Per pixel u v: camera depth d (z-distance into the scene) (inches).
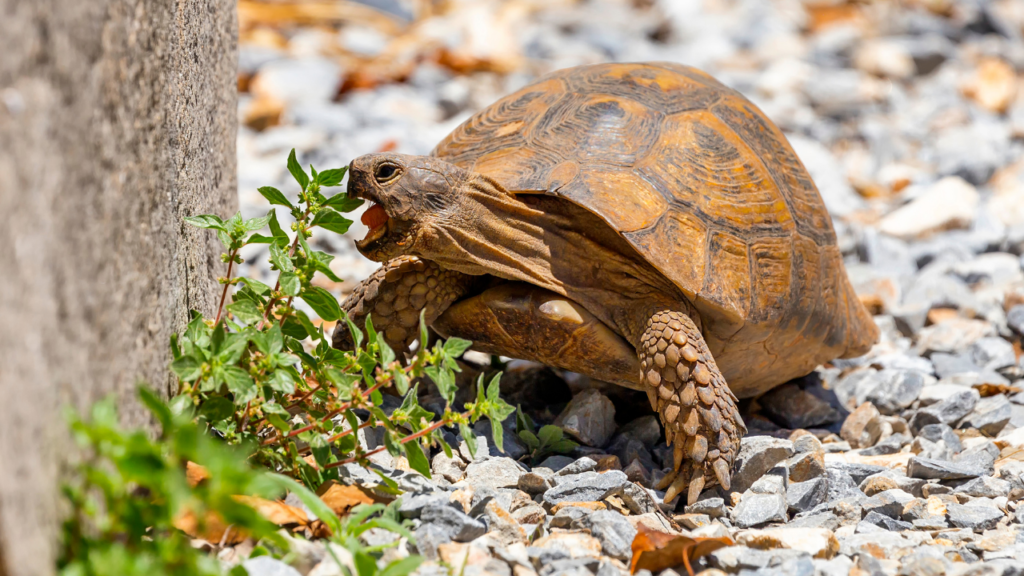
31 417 115.8
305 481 187.5
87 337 135.0
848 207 482.9
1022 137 602.9
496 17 909.8
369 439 217.3
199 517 125.6
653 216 220.8
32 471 115.5
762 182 245.8
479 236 222.7
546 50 809.5
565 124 241.6
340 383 178.7
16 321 113.1
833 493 219.3
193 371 165.8
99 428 124.5
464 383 270.5
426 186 216.2
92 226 138.3
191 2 223.1
